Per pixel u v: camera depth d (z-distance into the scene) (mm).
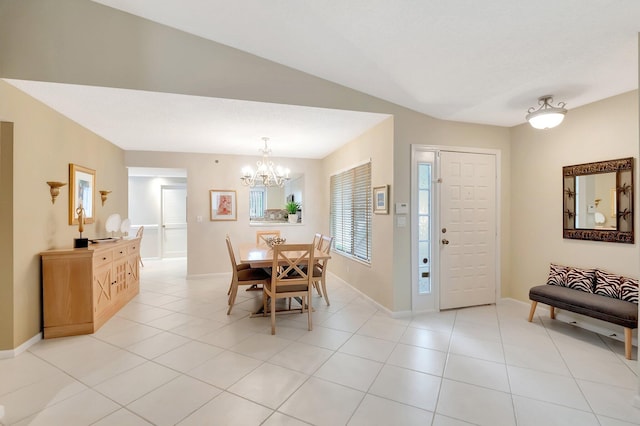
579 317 3270
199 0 2420
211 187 5676
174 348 2756
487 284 4004
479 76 2754
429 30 2232
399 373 2344
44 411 1883
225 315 3625
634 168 2848
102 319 3312
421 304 3699
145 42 2789
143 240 7367
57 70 2592
